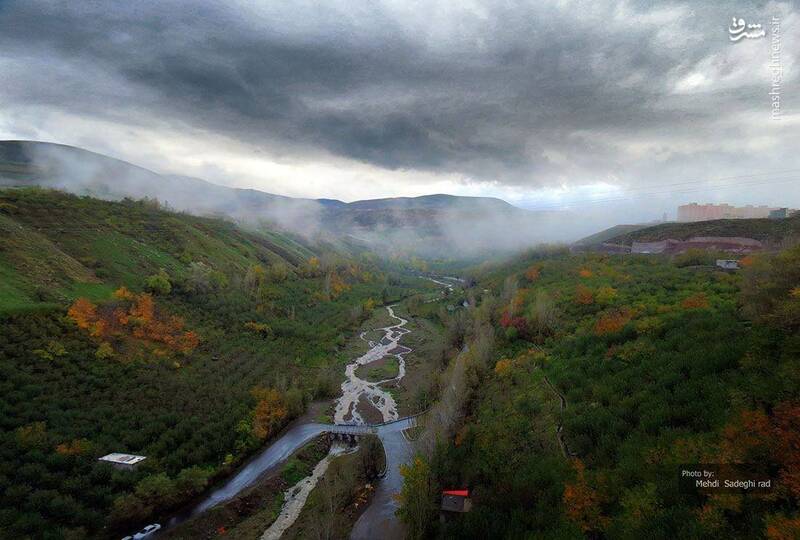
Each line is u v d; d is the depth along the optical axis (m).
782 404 30.06
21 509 46.25
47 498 47.78
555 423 48.59
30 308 71.44
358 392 99.31
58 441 55.06
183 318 101.75
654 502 29.17
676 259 102.50
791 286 45.28
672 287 79.06
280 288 157.88
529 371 65.94
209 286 119.62
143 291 101.88
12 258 81.62
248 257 174.38
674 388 42.19
